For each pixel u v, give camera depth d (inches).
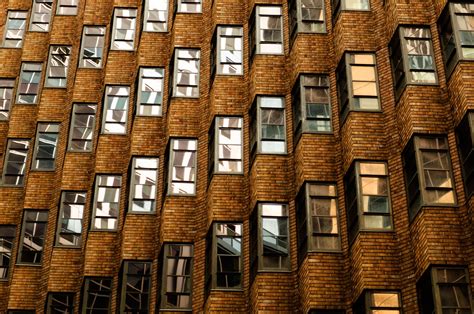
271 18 1477.6
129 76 1640.0
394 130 1238.9
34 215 1569.9
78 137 1612.9
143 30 1637.6
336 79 1341.0
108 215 1491.1
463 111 1150.3
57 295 1464.1
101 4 1774.1
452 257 1081.4
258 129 1359.5
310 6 1424.7
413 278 1119.0
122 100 1611.7
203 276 1331.2
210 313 1256.8
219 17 1539.1
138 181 1469.0
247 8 1549.0
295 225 1270.9
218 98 1449.3
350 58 1311.5
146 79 1581.0
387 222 1169.4
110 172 1529.3
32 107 1720.0
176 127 1475.1
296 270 1237.1
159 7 1672.0
